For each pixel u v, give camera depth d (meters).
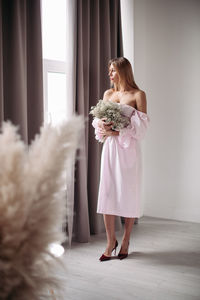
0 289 0.60
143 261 3.11
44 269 0.70
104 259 3.12
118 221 4.04
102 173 3.21
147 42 4.53
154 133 4.57
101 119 3.08
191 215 4.40
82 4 3.55
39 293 0.70
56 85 3.67
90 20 3.72
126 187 3.12
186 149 4.38
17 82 2.76
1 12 2.68
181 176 4.43
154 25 4.46
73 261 3.09
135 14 4.34
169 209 4.54
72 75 3.44
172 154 4.48
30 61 2.97
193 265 3.02
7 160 0.59
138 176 3.21
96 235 3.87
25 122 2.82
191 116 4.31
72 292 2.51
